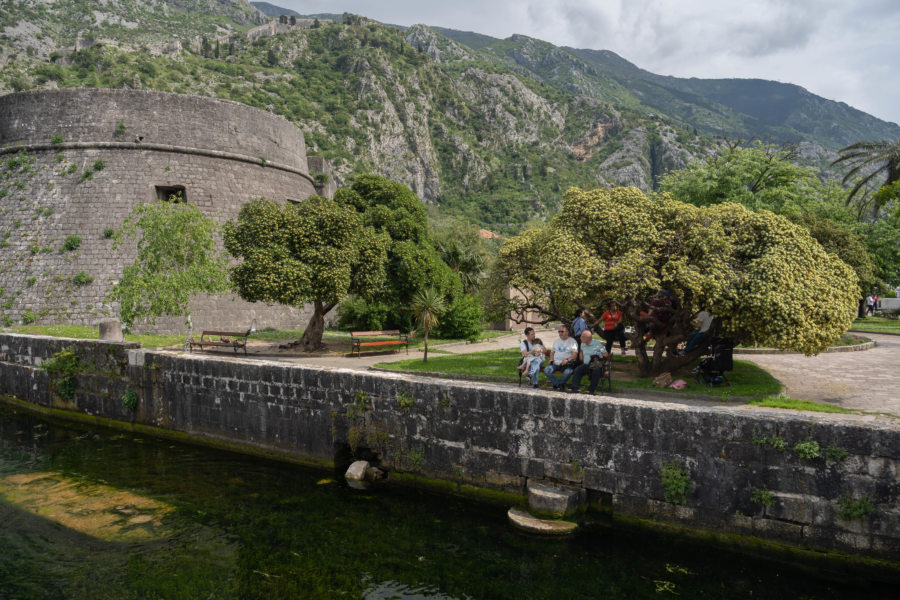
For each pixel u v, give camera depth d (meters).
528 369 10.88
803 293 10.20
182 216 19.19
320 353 19.23
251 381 12.03
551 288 12.26
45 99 27.02
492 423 9.21
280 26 173.50
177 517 8.98
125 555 7.75
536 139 179.88
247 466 11.34
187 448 12.65
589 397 8.62
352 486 10.09
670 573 7.11
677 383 11.24
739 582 6.88
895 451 6.66
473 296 27.66
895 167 29.23
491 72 197.12
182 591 6.82
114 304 24.34
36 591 6.84
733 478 7.51
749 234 11.36
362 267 19.77
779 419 7.29
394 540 8.11
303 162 35.50
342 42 160.62
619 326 16.19
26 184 26.42
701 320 13.95
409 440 10.02
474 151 156.25
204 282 18.56
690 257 11.47
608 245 12.33
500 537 8.11
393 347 20.39
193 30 184.75
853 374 13.30
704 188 26.48
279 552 7.82
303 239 18.38
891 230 34.78
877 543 6.73
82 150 26.47
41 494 9.98
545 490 8.50
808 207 29.98
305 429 11.27
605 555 7.54
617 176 167.00
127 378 14.26
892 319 34.00
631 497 8.13
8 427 14.77
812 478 7.09
